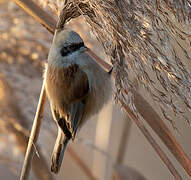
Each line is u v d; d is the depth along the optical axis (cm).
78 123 299
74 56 297
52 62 297
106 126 313
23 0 297
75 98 298
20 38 306
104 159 313
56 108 299
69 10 295
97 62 299
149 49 292
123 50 292
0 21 306
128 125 314
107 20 292
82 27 304
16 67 307
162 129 296
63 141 299
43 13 297
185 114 292
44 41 306
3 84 307
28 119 308
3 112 308
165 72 292
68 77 298
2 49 306
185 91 292
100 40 293
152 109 296
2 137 308
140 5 292
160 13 291
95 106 300
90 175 313
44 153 309
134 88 293
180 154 296
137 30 292
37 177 309
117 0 292
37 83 308
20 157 309
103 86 299
